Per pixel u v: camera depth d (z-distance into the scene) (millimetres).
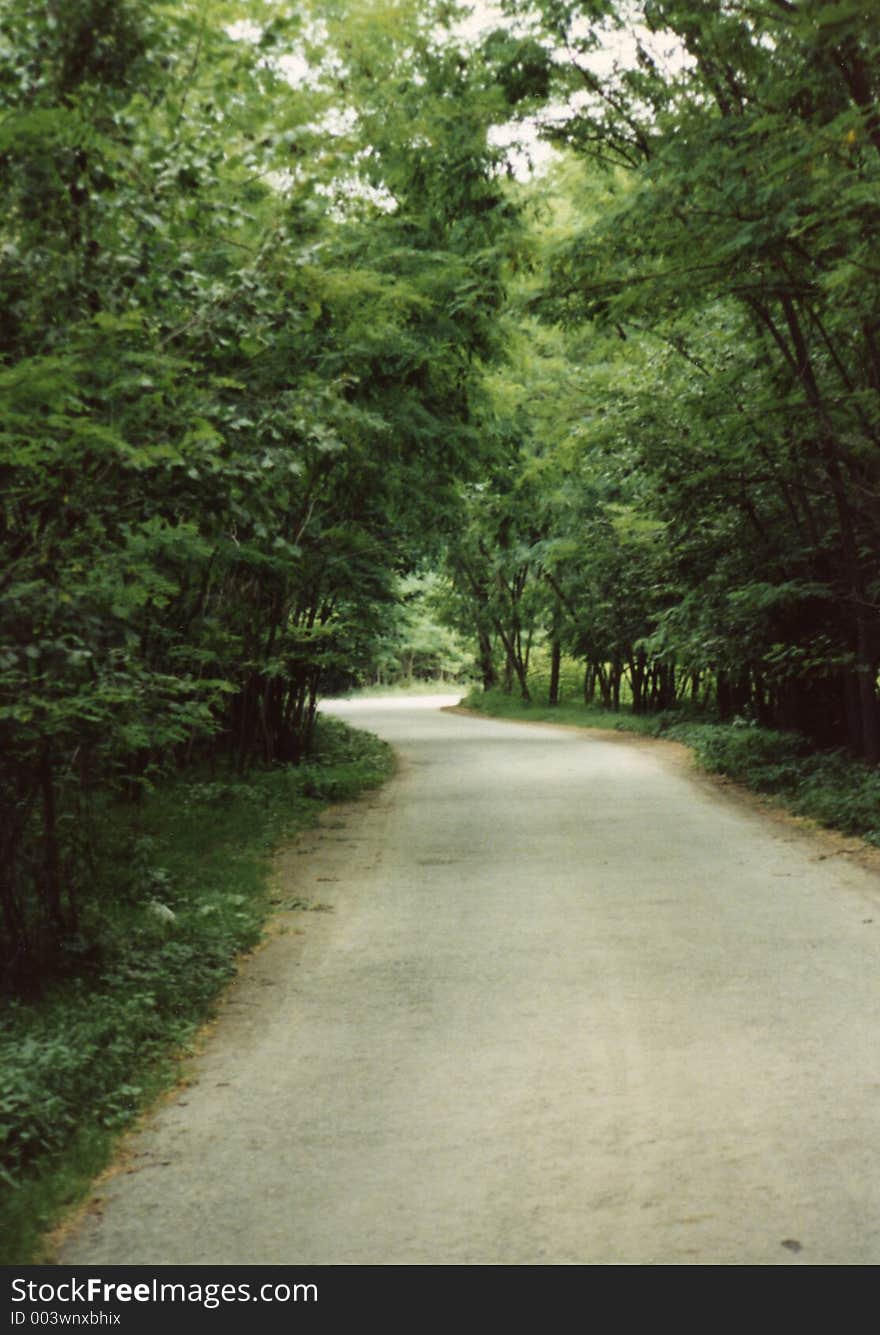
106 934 8406
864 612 17141
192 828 14211
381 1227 4500
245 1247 4379
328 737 27797
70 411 6785
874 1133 5238
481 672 56594
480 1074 6254
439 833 14891
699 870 11938
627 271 12836
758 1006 7301
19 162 7004
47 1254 4375
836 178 10422
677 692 38812
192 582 14156
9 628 6871
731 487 17266
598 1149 5168
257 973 8570
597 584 34469
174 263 7836
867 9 9828
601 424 17656
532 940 9234
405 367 14812
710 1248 4250
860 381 15562
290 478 10352
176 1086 6258
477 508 21922
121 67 7469
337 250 12164
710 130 11758
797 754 20469
